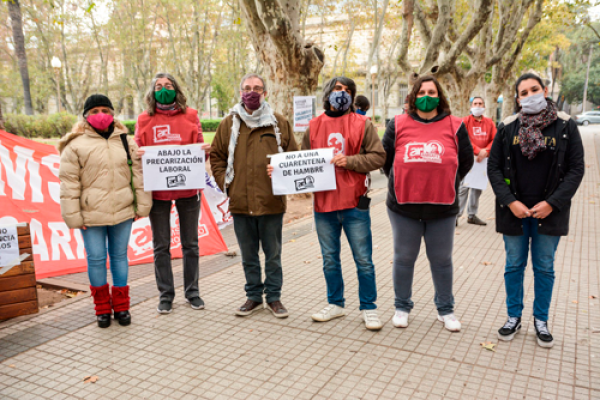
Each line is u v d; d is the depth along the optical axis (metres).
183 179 3.91
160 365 3.20
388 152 3.58
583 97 54.84
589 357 3.19
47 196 5.34
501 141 3.40
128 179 3.84
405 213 3.50
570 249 5.86
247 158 3.81
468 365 3.11
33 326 3.86
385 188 11.73
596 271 5.00
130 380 3.01
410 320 3.86
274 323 3.86
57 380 3.02
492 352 3.28
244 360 3.24
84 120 3.74
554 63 38.91
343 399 2.75
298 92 8.92
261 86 3.77
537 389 2.80
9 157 5.23
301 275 5.11
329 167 3.59
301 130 8.95
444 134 3.34
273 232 3.95
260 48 8.95
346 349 3.37
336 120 3.69
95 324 3.88
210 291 4.65
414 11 12.95
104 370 3.14
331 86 3.67
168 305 4.12
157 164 3.86
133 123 27.58
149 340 3.58
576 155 3.16
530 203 3.30
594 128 41.12
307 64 8.84
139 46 35.06
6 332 3.74
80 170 3.67
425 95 3.31
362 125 3.62
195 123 4.08
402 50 12.04
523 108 3.25
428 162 3.31
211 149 4.01
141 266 5.53
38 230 5.19
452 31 14.55
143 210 3.87
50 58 32.59
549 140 3.18
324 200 3.67
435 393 2.79
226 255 5.88
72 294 4.64
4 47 32.16
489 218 7.90
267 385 2.92
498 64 18.44
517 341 3.44
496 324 3.75
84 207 3.68
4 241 3.94
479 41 15.18
